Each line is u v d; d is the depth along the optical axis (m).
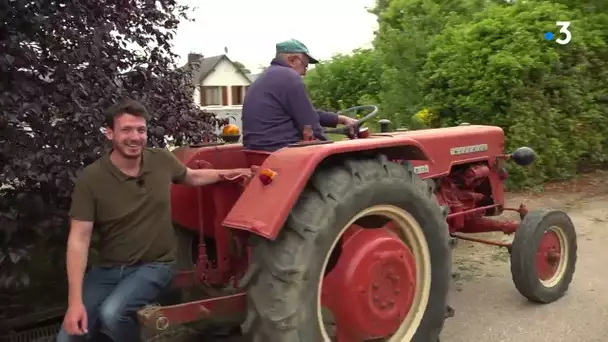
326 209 2.90
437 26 10.23
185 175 3.21
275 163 2.95
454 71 8.39
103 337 3.18
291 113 3.50
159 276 3.12
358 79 12.16
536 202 7.46
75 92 3.44
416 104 9.07
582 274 4.93
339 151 2.96
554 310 4.21
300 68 3.76
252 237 2.90
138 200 3.07
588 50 8.66
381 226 3.38
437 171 4.37
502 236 6.04
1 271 3.51
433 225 3.38
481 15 9.20
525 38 8.08
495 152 4.93
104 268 3.11
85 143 3.49
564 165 8.58
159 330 2.75
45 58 3.51
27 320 3.77
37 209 3.43
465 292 4.60
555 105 8.39
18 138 3.34
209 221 3.63
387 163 3.22
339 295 3.13
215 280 3.34
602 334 3.80
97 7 3.77
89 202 2.97
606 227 6.32
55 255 3.73
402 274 3.29
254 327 2.83
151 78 4.15
